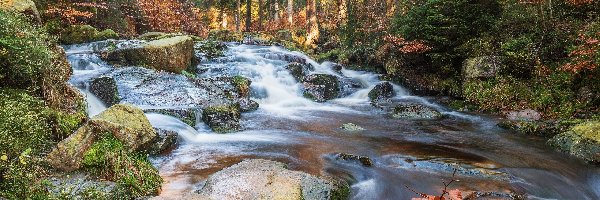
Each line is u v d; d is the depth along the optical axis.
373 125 10.12
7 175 4.43
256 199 5.08
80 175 5.45
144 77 11.12
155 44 12.68
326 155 7.44
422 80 14.09
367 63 17.75
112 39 16.33
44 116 6.21
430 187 6.09
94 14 18.86
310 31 25.09
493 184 6.19
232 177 5.69
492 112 11.17
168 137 7.40
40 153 5.56
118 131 6.23
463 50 12.84
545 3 11.98
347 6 23.53
